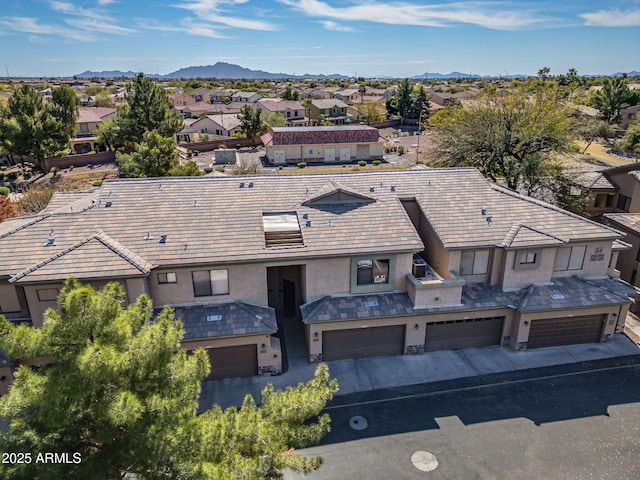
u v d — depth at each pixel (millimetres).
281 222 24562
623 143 77312
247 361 22578
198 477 9375
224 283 22656
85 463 9617
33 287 19938
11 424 9383
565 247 25141
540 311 23703
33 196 39594
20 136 59562
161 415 9719
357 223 24641
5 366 19609
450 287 23266
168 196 25750
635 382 22328
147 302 12375
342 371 23203
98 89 163500
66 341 9438
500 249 24422
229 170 64500
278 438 11695
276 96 158750
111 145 72562
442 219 25703
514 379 22562
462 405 20766
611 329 25391
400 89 116500
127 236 22609
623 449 18156
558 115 45250
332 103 113000
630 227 31156
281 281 27500
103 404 9289
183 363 11141
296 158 71875
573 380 22469
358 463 17516
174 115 70188
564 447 18266
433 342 24719
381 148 74125
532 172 40938
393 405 20781
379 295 24109
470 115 48688
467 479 16781
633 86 151375
